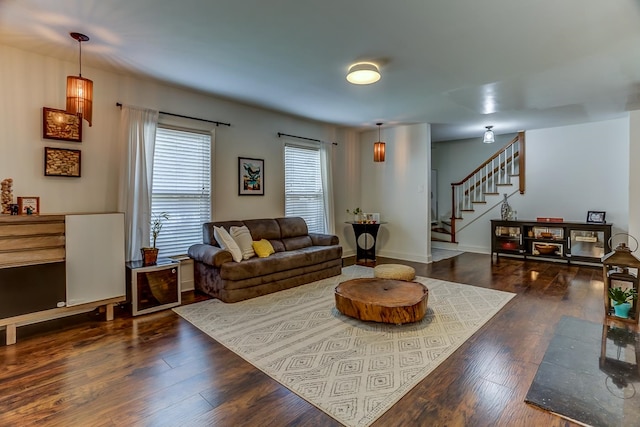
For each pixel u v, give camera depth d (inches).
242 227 171.0
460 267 211.3
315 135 227.6
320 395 75.7
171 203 156.8
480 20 93.3
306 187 223.6
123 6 87.5
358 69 123.4
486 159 289.9
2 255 100.3
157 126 149.4
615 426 64.0
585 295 148.4
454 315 124.6
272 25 96.7
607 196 216.1
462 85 147.3
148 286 128.7
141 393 76.7
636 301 115.5
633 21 93.0
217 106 171.9
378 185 255.6
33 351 97.3
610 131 214.4
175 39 106.0
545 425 64.9
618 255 119.0
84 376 83.8
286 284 161.3
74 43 109.8
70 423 66.6
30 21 95.6
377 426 65.4
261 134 193.8
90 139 131.2
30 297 104.8
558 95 161.6
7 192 109.7
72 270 113.2
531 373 83.8
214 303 140.6
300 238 199.0
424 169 229.9
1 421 67.0
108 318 121.8
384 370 86.2
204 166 168.1
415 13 89.9
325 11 89.0
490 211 263.4
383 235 254.8
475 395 75.0
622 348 96.3
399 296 118.6
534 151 242.7
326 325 116.2
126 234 137.9
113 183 137.3
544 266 212.1
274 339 105.3
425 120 219.0
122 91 138.8
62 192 125.1
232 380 82.2
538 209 241.8
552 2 84.0
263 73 134.8
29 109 117.7
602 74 134.3
